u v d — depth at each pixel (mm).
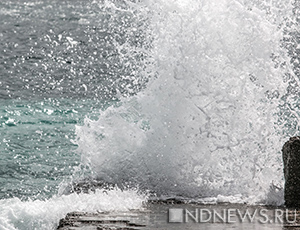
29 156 30125
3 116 41656
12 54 86812
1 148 31750
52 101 48438
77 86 55906
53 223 18219
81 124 39406
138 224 16578
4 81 60125
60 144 33094
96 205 18859
